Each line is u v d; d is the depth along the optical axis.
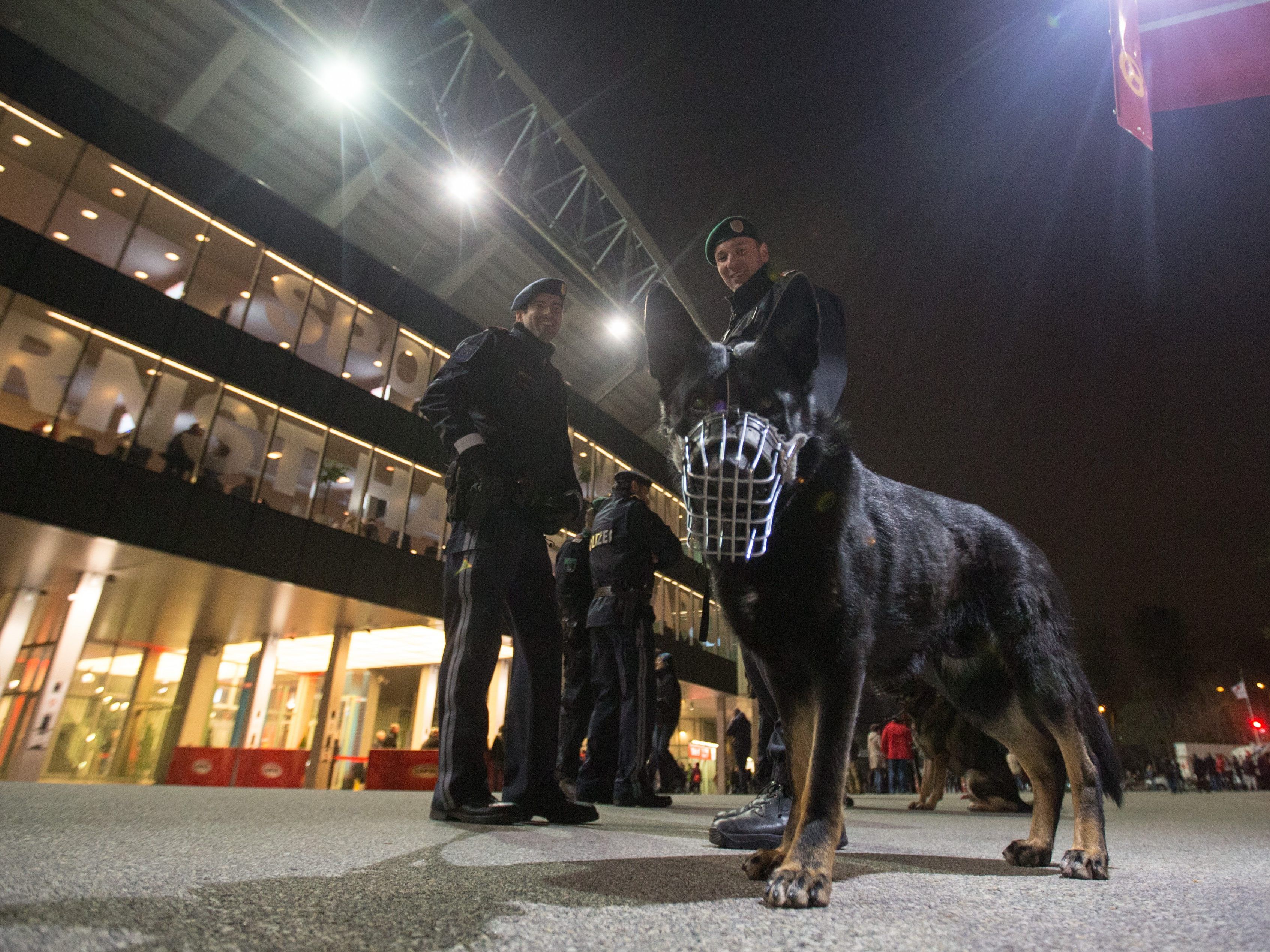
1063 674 2.17
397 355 18.34
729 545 1.57
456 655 2.98
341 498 16.09
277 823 2.59
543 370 3.40
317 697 21.84
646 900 1.36
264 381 15.16
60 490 11.69
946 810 6.29
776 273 2.90
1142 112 10.12
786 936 1.09
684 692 27.28
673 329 1.97
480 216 22.72
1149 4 10.21
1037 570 2.36
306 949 0.96
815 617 1.71
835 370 2.54
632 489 4.88
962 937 1.09
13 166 12.61
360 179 21.22
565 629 5.27
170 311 13.89
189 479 13.44
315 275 16.94
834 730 1.62
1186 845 2.76
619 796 4.75
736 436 1.57
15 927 1.00
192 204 14.92
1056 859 2.25
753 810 2.39
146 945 0.95
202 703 19.16
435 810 2.96
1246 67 9.62
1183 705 43.00
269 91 19.14
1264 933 1.14
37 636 15.90
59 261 12.60
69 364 12.38
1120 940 1.08
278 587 14.70
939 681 2.55
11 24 16.97
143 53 18.16
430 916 1.17
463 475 3.05
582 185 29.69
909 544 2.08
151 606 16.12
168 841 1.96
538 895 1.38
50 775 16.83
